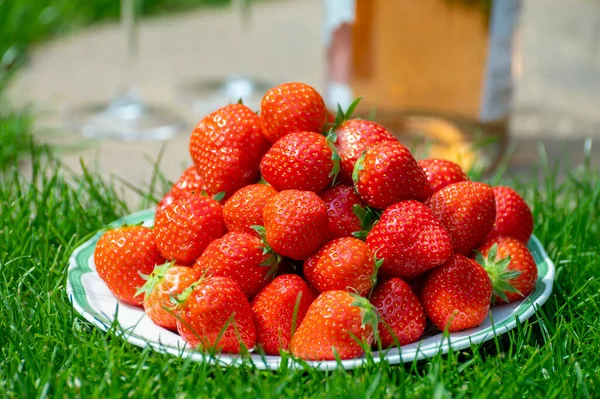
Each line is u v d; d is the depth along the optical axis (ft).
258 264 1.69
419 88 2.84
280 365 1.62
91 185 2.29
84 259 1.93
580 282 2.00
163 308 1.67
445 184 1.87
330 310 1.62
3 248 2.01
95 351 1.68
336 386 1.60
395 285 1.68
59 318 1.81
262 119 1.79
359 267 1.65
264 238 1.69
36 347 1.72
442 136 2.84
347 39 2.84
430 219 1.69
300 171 1.71
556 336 1.76
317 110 1.77
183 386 1.63
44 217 2.16
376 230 1.69
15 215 2.22
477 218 1.77
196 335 1.64
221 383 1.60
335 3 2.83
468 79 2.79
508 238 1.83
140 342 1.67
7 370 1.69
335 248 1.66
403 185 1.70
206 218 1.73
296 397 1.62
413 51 2.81
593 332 1.81
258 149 1.80
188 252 1.73
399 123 2.88
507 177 2.81
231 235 1.70
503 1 2.71
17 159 2.72
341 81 2.89
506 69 2.78
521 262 1.80
